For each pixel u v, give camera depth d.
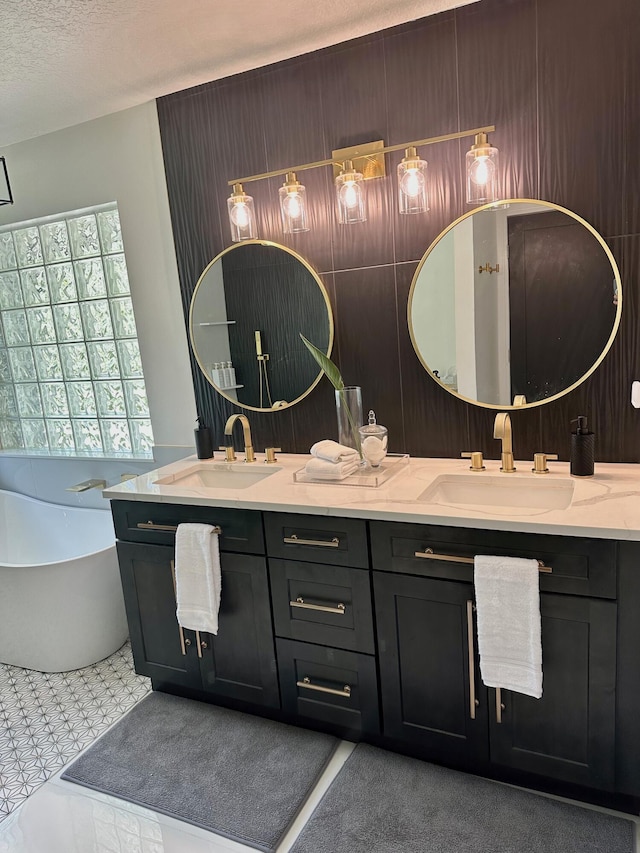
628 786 1.53
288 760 1.88
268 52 2.07
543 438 2.00
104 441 3.14
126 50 1.97
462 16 1.86
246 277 2.39
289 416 2.43
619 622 1.46
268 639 1.96
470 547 1.59
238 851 1.57
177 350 2.63
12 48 1.89
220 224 2.40
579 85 1.76
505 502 1.89
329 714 1.92
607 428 1.91
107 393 3.06
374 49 1.99
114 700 2.28
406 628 1.73
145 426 3.00
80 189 2.70
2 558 3.31
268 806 1.70
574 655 1.52
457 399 2.10
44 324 3.13
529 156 1.86
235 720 2.10
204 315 2.51
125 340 2.93
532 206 1.87
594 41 1.72
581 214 1.82
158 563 2.11
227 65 2.15
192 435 2.70
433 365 2.11
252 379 2.46
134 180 2.55
